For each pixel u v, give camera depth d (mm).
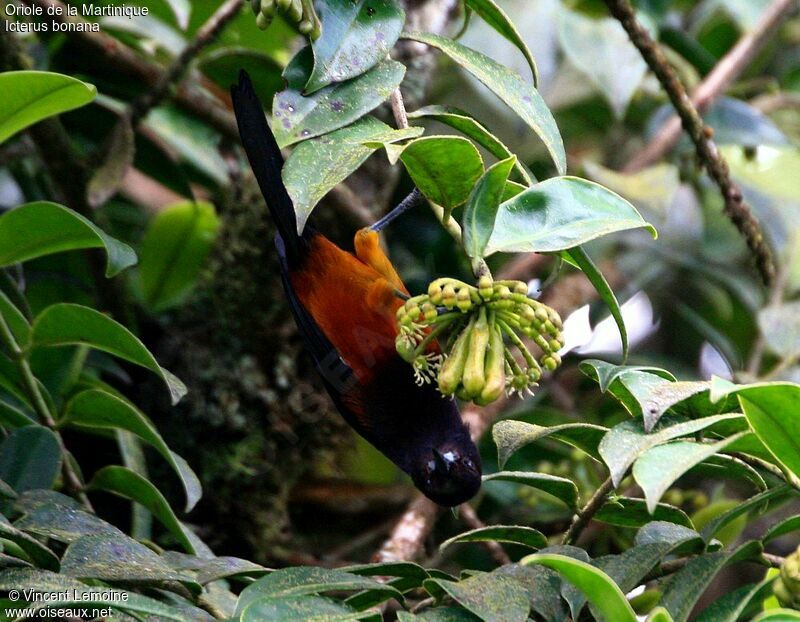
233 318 9219
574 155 11375
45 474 5707
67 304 5484
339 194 9148
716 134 10453
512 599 4199
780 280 9617
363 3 4754
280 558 9031
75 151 8258
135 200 10594
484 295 4047
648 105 11375
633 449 4027
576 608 4352
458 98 10508
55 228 5492
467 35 9867
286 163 4387
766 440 3965
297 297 7719
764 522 9734
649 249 10438
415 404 7629
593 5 10461
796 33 12320
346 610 4082
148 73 8867
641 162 10633
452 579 4879
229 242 9367
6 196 9945
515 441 4941
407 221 10367
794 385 3721
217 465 8930
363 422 7891
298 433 9297
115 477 5781
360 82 4660
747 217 8578
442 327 4250
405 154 4184
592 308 10539
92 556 4559
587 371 4723
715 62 10875
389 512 9836
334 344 7652
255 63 8680
